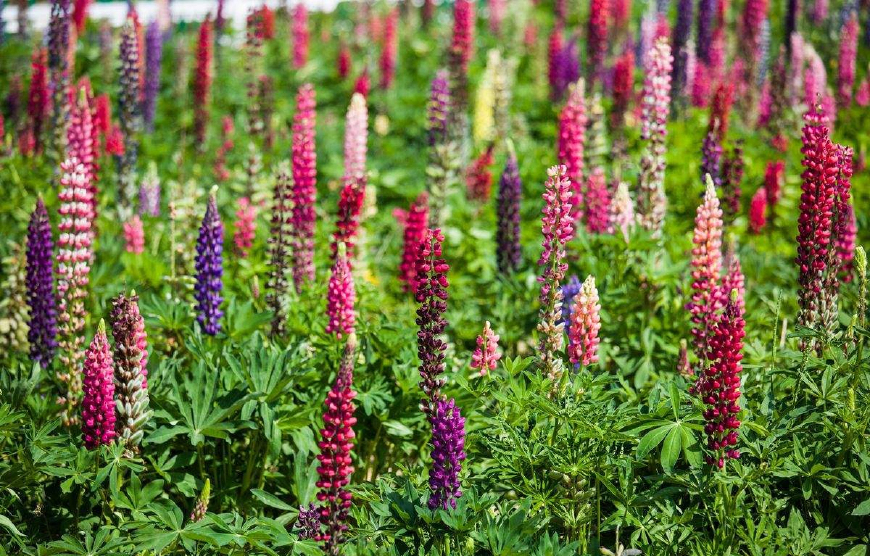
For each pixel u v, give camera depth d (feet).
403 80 60.90
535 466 16.92
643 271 24.08
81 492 16.79
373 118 53.52
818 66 42.27
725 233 28.02
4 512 16.84
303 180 25.20
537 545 14.85
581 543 15.64
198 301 21.62
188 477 18.03
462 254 30.48
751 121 46.60
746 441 15.79
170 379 18.51
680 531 15.58
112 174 36.37
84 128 27.84
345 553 15.15
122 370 16.79
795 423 16.38
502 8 69.51
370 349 20.51
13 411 17.33
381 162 45.93
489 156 35.68
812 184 18.48
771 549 14.48
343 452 15.21
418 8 73.61
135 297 16.94
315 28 75.31
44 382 20.92
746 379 18.70
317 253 29.37
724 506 15.16
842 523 15.84
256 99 42.29
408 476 17.16
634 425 16.67
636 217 26.22
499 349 24.40
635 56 60.54
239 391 18.31
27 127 38.37
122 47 31.53
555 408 16.69
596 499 16.71
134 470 16.53
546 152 40.24
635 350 22.75
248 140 46.93
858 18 57.16
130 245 27.71
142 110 50.16
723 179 27.89
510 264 27.55
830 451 15.69
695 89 47.29
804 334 17.34
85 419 16.62
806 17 59.47
